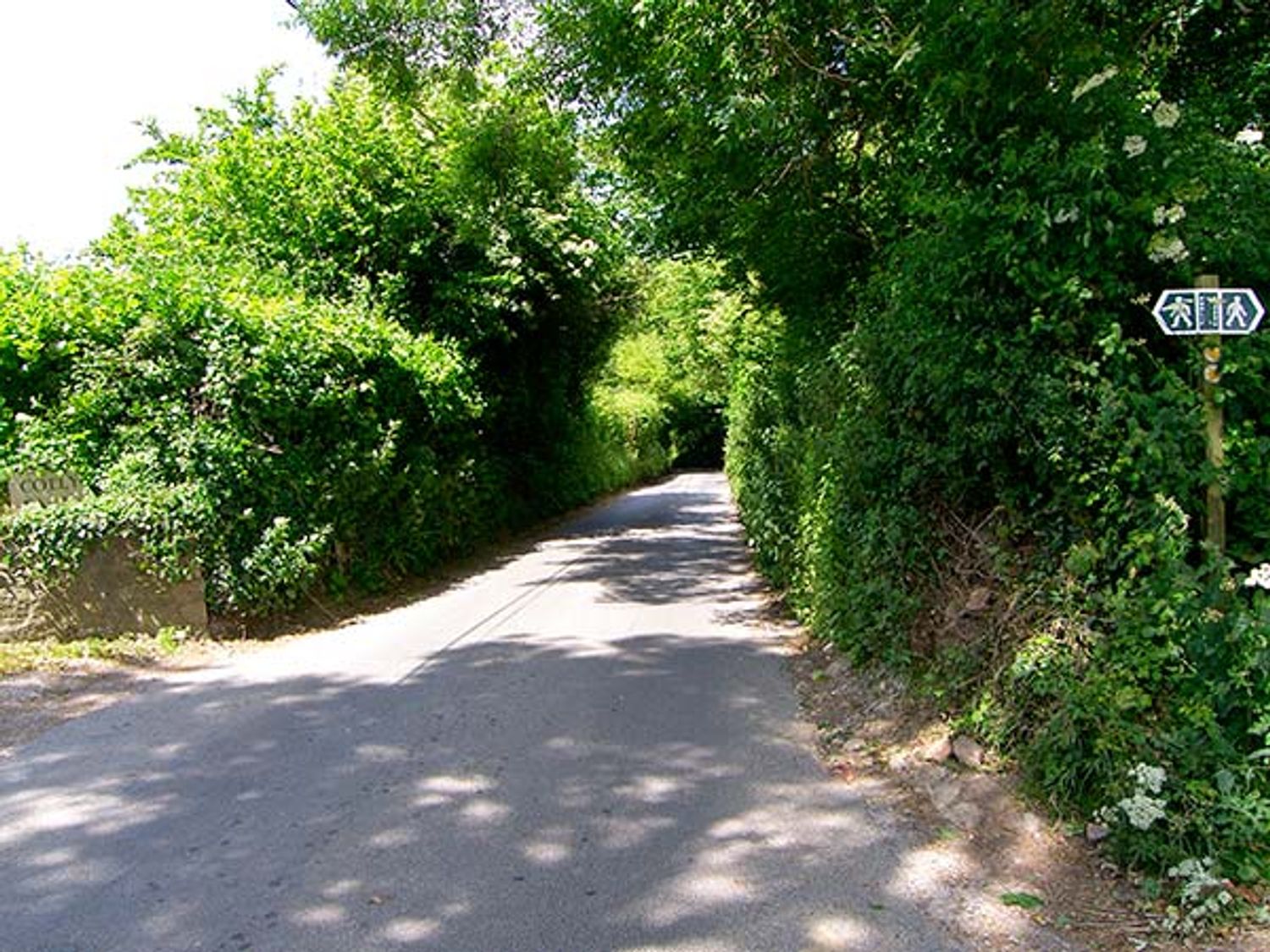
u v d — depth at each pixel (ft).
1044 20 15.51
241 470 30.81
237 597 29.71
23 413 30.50
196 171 48.98
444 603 36.37
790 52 25.66
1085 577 14.57
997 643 15.96
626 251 61.52
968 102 16.51
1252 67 22.26
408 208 49.34
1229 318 13.23
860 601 20.72
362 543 38.11
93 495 29.04
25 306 30.09
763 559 40.06
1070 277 14.67
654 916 11.68
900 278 18.72
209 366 30.81
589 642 27.71
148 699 22.33
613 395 122.72
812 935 11.18
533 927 11.44
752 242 32.32
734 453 68.74
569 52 34.22
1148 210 13.89
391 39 41.29
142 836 14.23
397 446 41.27
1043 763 13.73
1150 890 11.42
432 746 18.25
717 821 14.56
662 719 19.81
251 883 12.66
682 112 30.50
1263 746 12.34
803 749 17.87
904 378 18.89
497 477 57.67
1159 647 13.11
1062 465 14.85
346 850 13.62
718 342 71.92
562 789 15.94
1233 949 10.41
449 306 51.42
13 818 15.01
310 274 46.34
